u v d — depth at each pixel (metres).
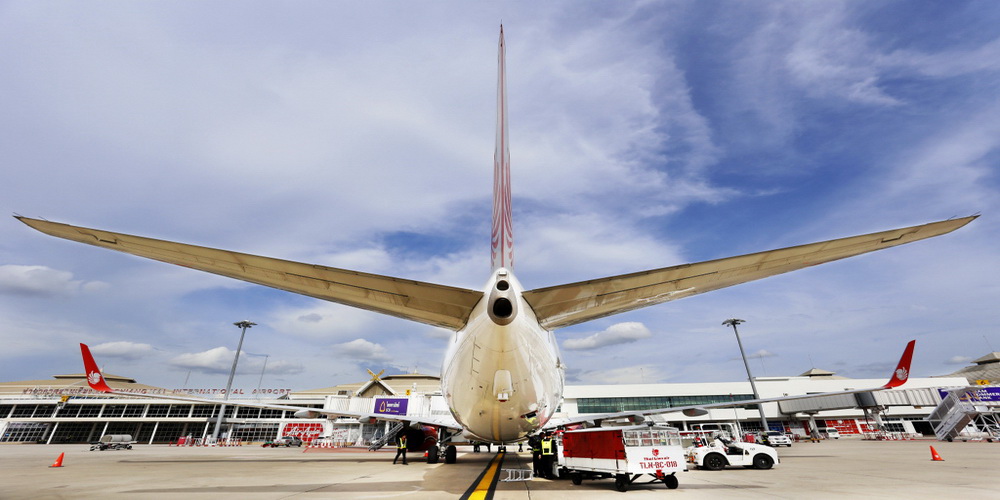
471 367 10.69
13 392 69.12
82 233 7.03
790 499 8.77
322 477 13.95
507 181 12.06
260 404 23.03
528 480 13.20
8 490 10.74
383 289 8.91
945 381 59.84
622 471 10.45
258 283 8.88
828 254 7.86
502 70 13.78
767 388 59.28
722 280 8.80
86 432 61.41
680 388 59.44
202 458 25.50
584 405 58.69
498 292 8.56
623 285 8.84
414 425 26.42
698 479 12.83
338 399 51.50
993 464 16.78
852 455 23.16
